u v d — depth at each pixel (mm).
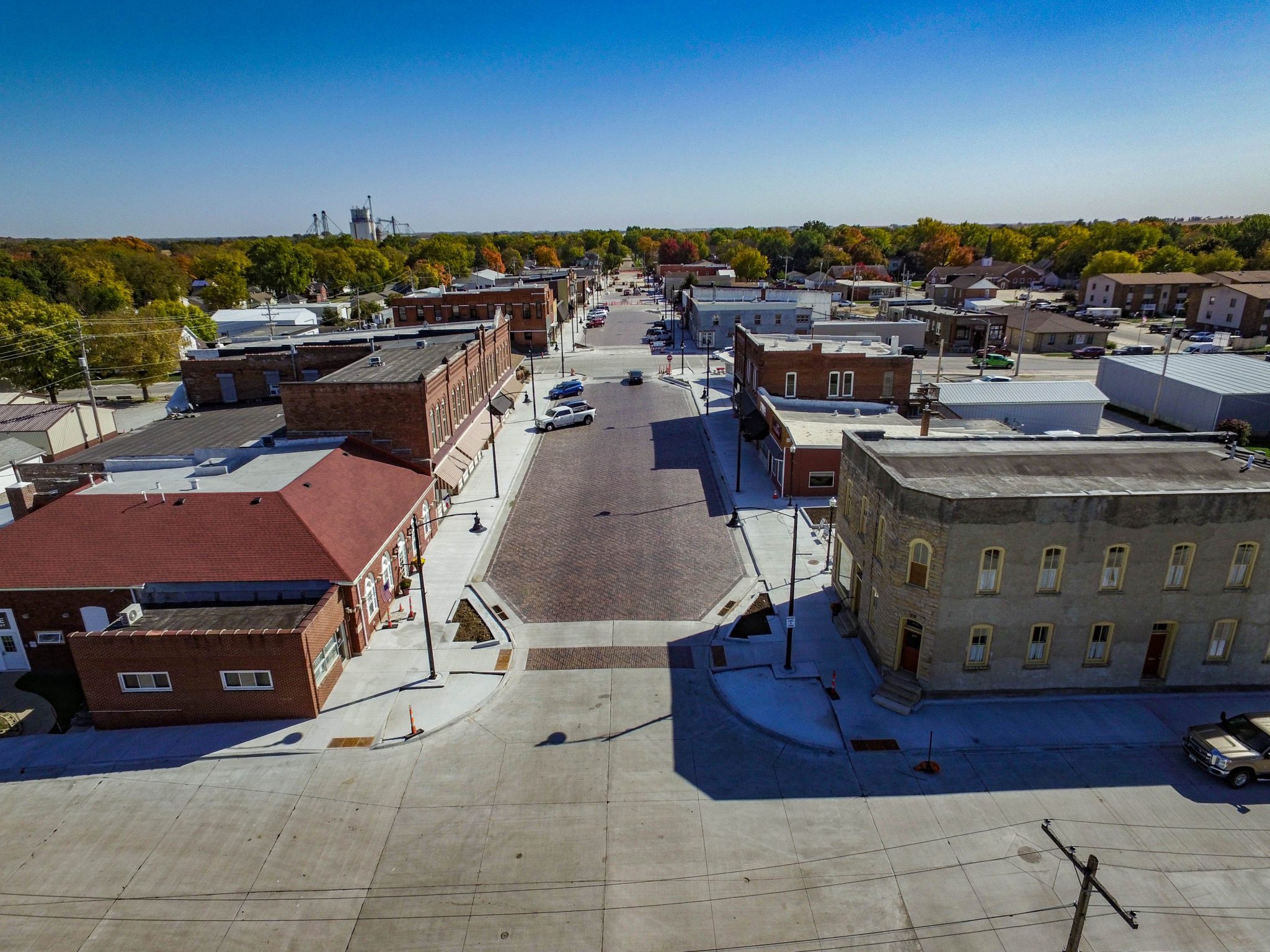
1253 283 115562
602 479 48875
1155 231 179125
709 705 25516
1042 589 24203
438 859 19172
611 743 23609
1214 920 17156
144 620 25719
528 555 37562
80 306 112062
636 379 78125
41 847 19688
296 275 157125
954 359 89375
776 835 19781
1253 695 25406
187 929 17266
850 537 29984
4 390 72750
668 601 32594
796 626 30188
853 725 24172
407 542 35281
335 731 24188
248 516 29656
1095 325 104562
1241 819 20109
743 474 49031
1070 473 26578
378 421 40094
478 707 25422
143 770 22594
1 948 16828
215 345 76562
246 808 21047
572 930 17141
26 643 28109
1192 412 59156
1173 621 24609
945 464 27375
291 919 17516
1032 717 24422
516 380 79125
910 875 18500
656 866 18844
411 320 99375
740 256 183250
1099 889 13055
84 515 30000
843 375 53438
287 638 23844
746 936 16938
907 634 25656
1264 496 23156
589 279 182250
